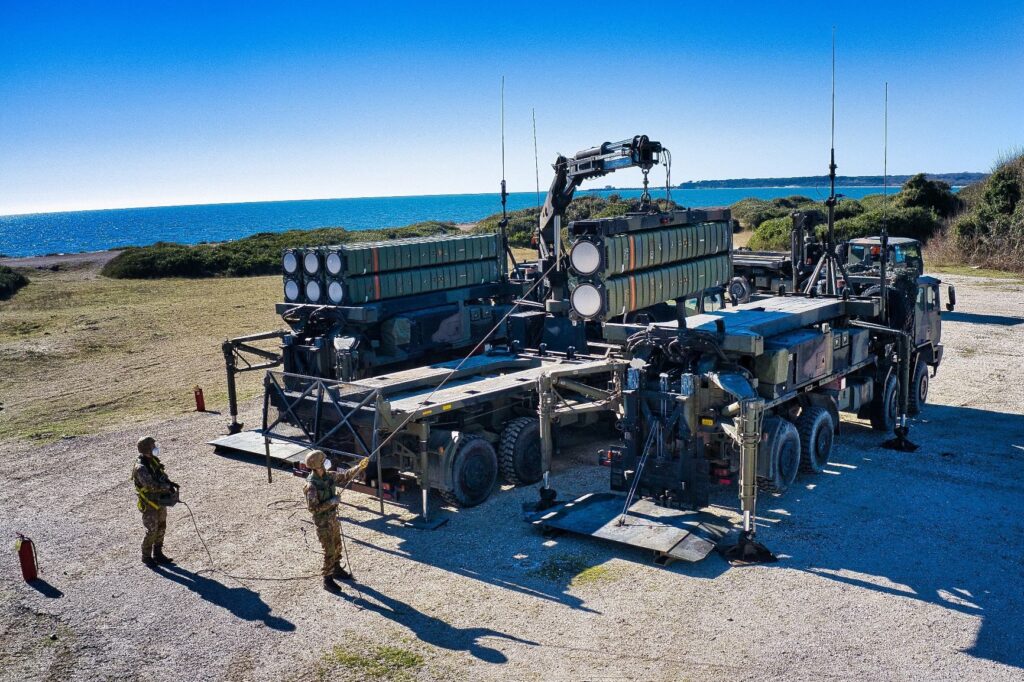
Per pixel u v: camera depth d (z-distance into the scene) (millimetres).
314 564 8164
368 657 6355
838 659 6113
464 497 9414
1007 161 39000
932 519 8828
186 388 16766
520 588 7469
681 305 11945
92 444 12797
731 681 5863
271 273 40062
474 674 6055
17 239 178125
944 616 6727
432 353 14070
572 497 9758
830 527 8664
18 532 9234
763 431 9070
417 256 14023
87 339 21938
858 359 11297
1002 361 17062
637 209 12352
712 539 8172
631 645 6402
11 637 6875
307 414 9547
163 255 39906
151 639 6770
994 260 34500
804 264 19688
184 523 9336
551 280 13234
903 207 44469
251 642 6660
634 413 9070
